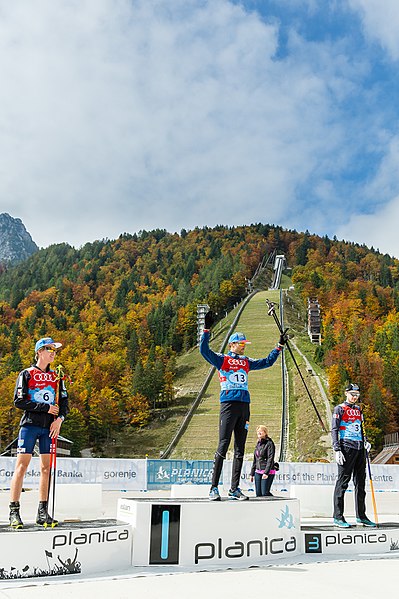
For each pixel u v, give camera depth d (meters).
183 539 6.53
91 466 23.45
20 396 6.47
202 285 163.75
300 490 14.74
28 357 105.94
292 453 59.94
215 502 6.77
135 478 24.06
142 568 6.23
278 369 91.06
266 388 81.88
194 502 6.66
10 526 6.13
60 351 113.25
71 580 5.55
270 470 12.61
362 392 80.31
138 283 191.62
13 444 49.69
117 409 86.12
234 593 5.17
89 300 174.00
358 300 143.88
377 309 145.38
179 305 155.00
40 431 6.56
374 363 88.44
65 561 5.80
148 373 90.25
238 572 6.20
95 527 6.08
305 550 7.46
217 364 7.84
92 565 5.98
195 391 91.94
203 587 5.39
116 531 6.22
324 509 14.73
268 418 70.56
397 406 80.25
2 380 84.88
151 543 6.40
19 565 5.55
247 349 103.44
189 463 24.59
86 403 81.44
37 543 5.68
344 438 8.76
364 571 6.42
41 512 6.40
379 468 26.22
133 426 82.00
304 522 12.06
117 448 74.12
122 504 6.95
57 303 165.88
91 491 13.59
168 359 110.69
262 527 7.05
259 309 140.62
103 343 129.50
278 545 7.16
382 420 74.88
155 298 170.12
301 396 78.31
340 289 165.12
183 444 69.50
